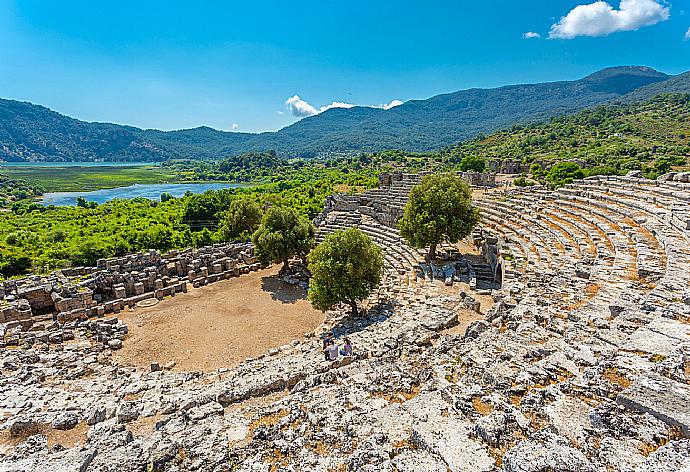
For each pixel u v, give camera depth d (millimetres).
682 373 9438
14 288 35125
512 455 7527
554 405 9328
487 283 34906
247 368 23375
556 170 85250
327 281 31875
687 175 38844
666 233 23547
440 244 42969
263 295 41500
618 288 17594
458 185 39781
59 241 72000
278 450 9828
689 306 13078
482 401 10305
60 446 12078
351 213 65812
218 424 11812
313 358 22391
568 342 13062
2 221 97625
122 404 16906
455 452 8258
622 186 41469
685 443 7254
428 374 13312
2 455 13039
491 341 14938
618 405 8922
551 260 28172
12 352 26125
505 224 42281
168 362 27891
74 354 27141
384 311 31266
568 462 7199
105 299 38906
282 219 46438
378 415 10352
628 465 7164
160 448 10328
